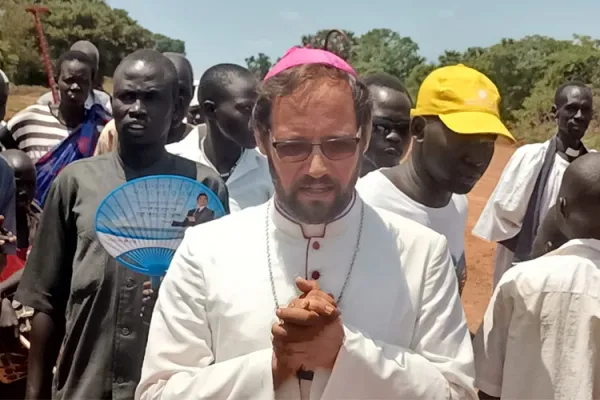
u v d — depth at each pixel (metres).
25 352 4.22
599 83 31.97
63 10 47.50
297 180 2.27
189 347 2.42
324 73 2.25
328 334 2.18
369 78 4.64
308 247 2.45
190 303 2.46
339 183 2.28
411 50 60.53
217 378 2.29
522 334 2.85
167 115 3.38
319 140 2.22
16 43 43.34
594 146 25.23
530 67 36.19
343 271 2.43
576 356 2.75
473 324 8.73
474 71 3.39
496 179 20.03
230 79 4.24
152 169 3.41
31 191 4.87
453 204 3.71
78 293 3.20
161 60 3.43
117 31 49.72
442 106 3.29
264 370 2.25
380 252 2.47
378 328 2.38
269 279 2.42
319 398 2.26
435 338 2.40
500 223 5.68
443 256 2.53
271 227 2.51
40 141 5.82
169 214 3.29
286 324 2.17
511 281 2.89
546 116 32.16
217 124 4.29
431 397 2.26
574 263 2.83
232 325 2.39
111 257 3.21
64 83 5.78
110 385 3.16
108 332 3.18
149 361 2.45
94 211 3.26
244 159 4.47
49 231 3.34
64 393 3.19
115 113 3.34
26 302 3.32
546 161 5.60
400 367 2.26
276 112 2.26
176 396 2.33
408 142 4.51
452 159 3.32
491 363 2.97
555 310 2.78
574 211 2.94
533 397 2.82
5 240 3.82
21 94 38.00
